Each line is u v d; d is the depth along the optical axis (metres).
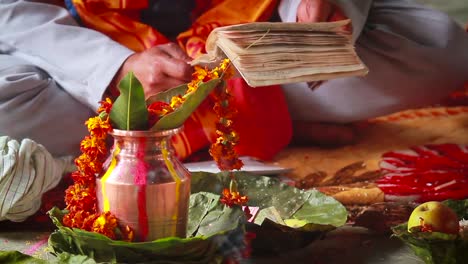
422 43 2.38
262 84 1.60
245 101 2.20
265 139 2.22
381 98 2.35
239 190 1.83
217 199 1.73
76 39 2.10
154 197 1.60
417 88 2.37
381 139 2.38
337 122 2.39
